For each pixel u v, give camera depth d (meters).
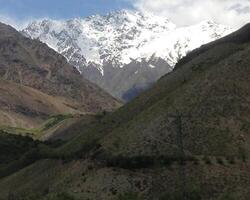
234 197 92.00
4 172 189.00
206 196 94.06
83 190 107.00
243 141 105.00
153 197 97.31
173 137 108.81
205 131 108.12
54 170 146.00
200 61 145.12
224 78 120.00
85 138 155.75
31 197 124.62
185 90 122.94
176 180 99.25
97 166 113.62
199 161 101.75
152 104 138.25
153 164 104.69
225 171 98.69
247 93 115.81
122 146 113.69
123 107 158.38
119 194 100.62
